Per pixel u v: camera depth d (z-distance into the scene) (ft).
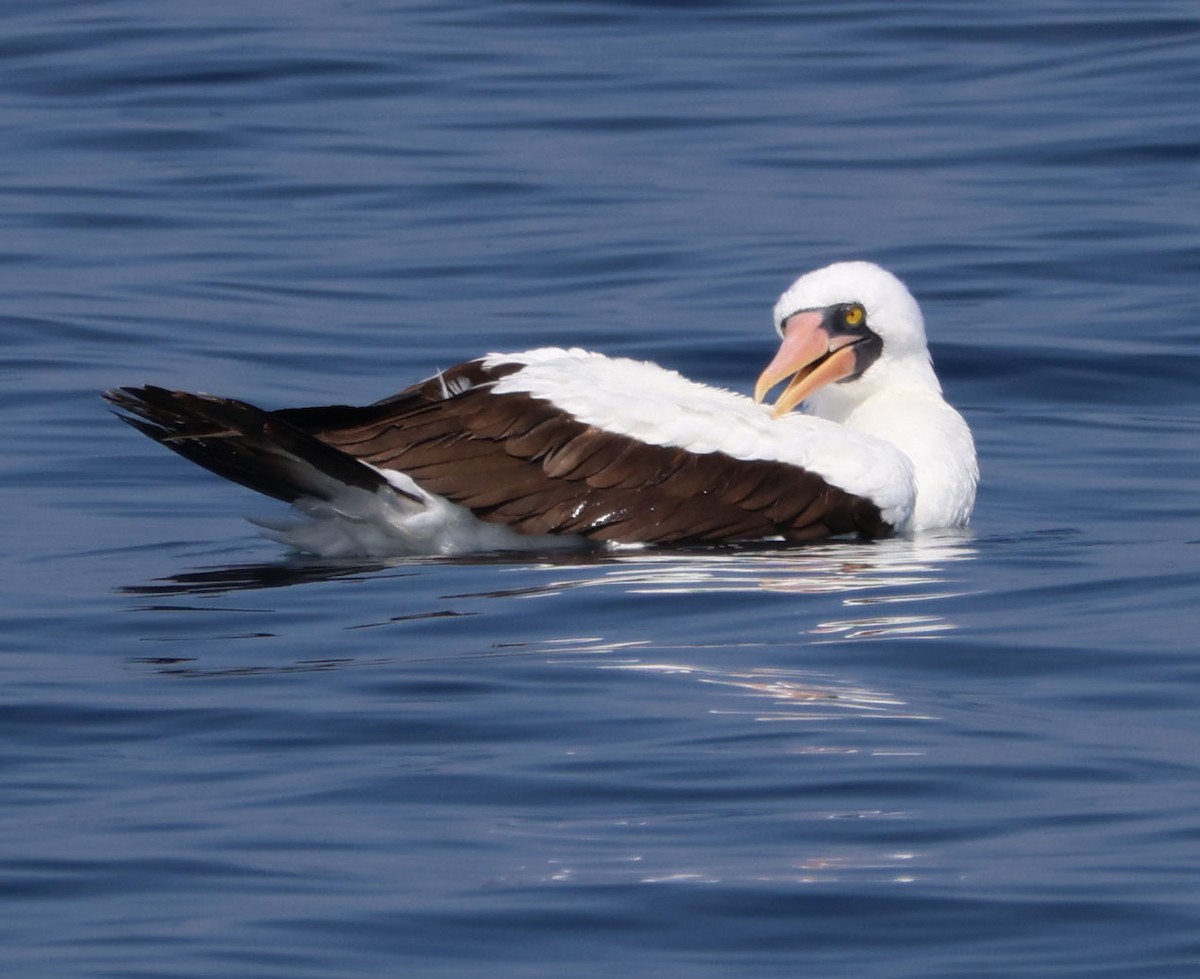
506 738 37.19
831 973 28.78
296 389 66.49
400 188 87.66
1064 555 50.31
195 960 29.07
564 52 105.70
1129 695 39.47
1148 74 99.30
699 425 51.37
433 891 31.12
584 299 75.51
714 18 110.83
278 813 34.01
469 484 49.88
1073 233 81.41
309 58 104.27
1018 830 33.19
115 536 52.54
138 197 87.15
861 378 56.49
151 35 108.78
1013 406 67.31
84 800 34.60
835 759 36.14
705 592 46.34
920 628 43.70
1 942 29.63
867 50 105.19
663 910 30.55
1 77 102.53
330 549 50.65
